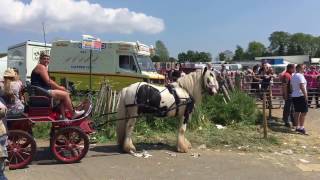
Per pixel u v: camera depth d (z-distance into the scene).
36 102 9.41
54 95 9.48
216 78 11.88
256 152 11.39
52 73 24.72
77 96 14.98
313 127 15.32
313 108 19.88
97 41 15.83
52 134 9.84
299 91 14.01
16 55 29.95
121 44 23.12
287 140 12.89
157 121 13.45
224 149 11.61
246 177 8.96
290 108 14.83
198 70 11.21
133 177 8.73
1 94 9.18
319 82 20.11
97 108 12.83
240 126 14.51
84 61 23.98
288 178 9.01
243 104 15.34
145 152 10.77
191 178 8.77
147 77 22.61
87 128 9.84
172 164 9.78
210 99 15.34
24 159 9.11
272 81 19.31
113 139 12.33
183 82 11.12
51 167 9.27
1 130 7.21
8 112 9.15
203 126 14.09
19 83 9.93
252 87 19.55
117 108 11.67
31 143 9.05
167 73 28.84
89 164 9.59
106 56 23.42
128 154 10.60
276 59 65.25
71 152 9.70
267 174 9.23
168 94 10.81
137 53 23.16
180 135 11.08
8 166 8.91
